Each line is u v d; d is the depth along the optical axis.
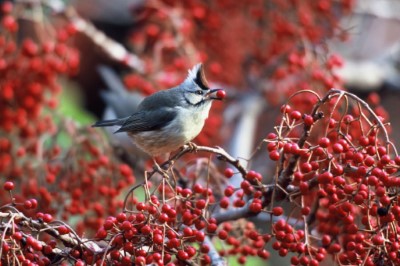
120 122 11.48
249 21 15.27
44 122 12.77
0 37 12.42
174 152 11.88
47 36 13.42
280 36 14.23
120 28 18.89
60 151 12.02
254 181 8.11
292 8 14.27
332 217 8.05
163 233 7.08
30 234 7.18
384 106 18.64
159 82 13.83
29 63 12.44
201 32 15.45
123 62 14.19
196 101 11.20
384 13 16.45
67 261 7.47
